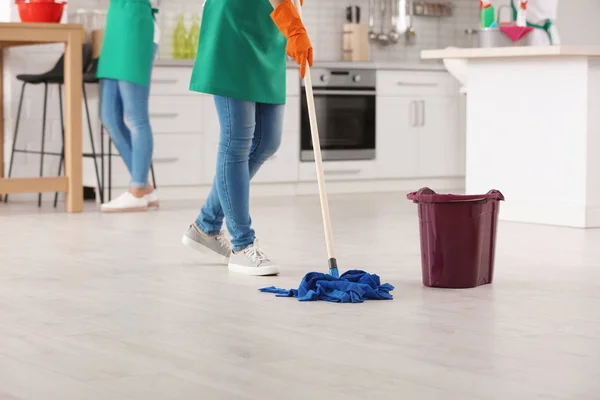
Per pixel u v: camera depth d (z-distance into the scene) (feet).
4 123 22.45
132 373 7.04
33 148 22.58
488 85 19.11
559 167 18.03
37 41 19.92
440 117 27.43
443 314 9.34
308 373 7.03
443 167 27.61
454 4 29.86
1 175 22.47
